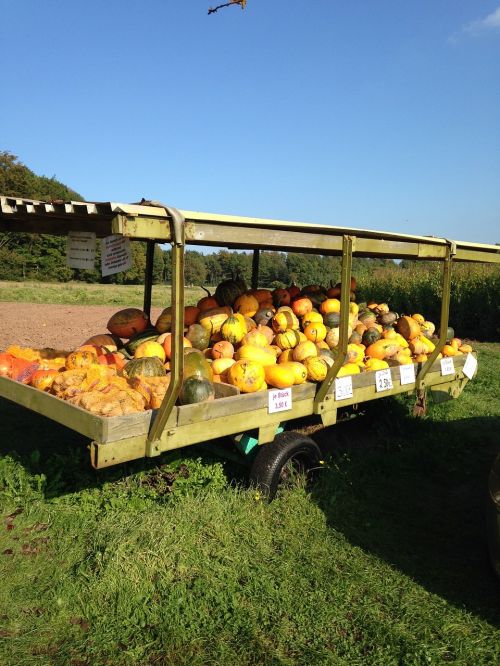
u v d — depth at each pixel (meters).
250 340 4.92
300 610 3.25
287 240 3.90
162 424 3.38
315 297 6.38
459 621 3.25
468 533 4.32
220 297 5.95
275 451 4.39
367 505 4.68
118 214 2.93
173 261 3.19
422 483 5.25
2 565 3.59
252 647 2.93
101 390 3.71
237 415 3.94
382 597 3.45
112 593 3.30
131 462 4.54
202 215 3.29
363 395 5.05
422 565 3.84
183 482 4.37
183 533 3.84
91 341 5.23
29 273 41.28
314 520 4.27
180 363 3.27
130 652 2.87
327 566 3.71
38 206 3.42
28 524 4.08
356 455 5.71
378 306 6.99
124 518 4.04
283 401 4.28
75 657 2.86
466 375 6.65
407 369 5.60
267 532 4.05
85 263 4.18
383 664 2.87
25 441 5.83
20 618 3.12
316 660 2.86
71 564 3.60
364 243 4.51
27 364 4.46
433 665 2.87
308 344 4.84
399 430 6.37
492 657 2.97
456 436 6.45
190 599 3.26
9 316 18.48
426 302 19.39
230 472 4.86
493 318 17.47
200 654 2.88
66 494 4.45
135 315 5.55
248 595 3.36
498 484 3.45
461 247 5.59
